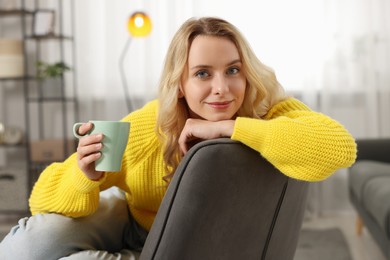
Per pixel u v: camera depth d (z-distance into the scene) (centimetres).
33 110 483
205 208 93
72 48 465
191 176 92
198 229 94
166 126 122
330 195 443
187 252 95
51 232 118
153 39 452
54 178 125
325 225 403
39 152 443
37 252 115
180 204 93
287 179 107
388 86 439
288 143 100
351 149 106
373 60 436
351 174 373
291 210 117
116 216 138
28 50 477
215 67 112
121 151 106
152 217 140
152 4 452
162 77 121
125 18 457
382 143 384
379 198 258
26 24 483
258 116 123
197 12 446
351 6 436
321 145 102
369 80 437
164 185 132
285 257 127
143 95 460
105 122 104
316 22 438
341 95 443
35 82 482
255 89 119
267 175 101
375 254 316
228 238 100
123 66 459
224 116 113
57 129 481
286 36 440
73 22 464
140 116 133
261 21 441
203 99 113
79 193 119
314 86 439
